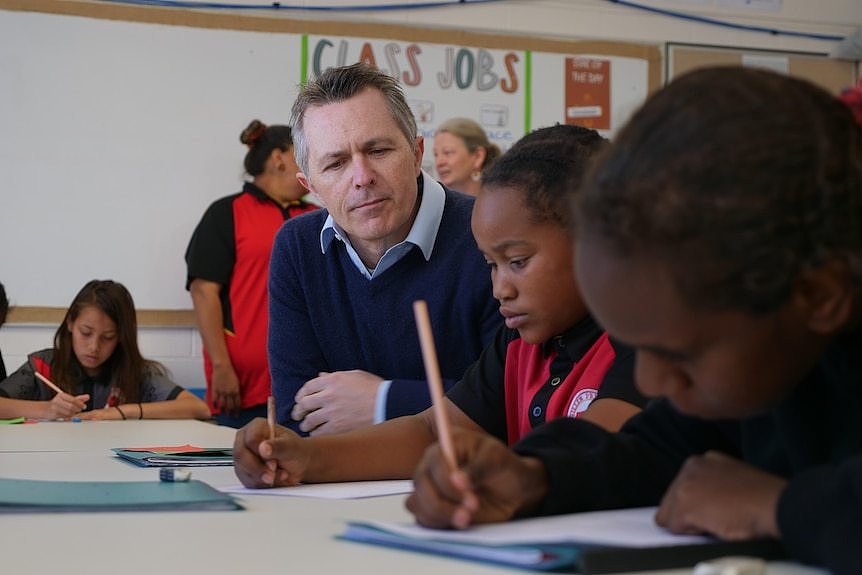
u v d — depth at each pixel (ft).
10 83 13.06
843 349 2.19
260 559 2.28
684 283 1.91
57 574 2.16
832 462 2.34
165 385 11.67
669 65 15.28
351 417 5.55
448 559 2.22
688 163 1.89
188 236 13.56
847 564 1.89
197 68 13.58
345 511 3.07
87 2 13.25
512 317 4.06
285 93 13.84
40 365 11.40
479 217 3.99
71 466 4.71
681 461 2.87
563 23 14.85
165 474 3.76
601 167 2.02
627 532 2.31
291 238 6.16
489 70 14.57
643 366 2.15
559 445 2.83
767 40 15.65
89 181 13.28
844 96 2.21
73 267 13.23
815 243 1.90
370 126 5.66
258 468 3.69
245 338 12.69
